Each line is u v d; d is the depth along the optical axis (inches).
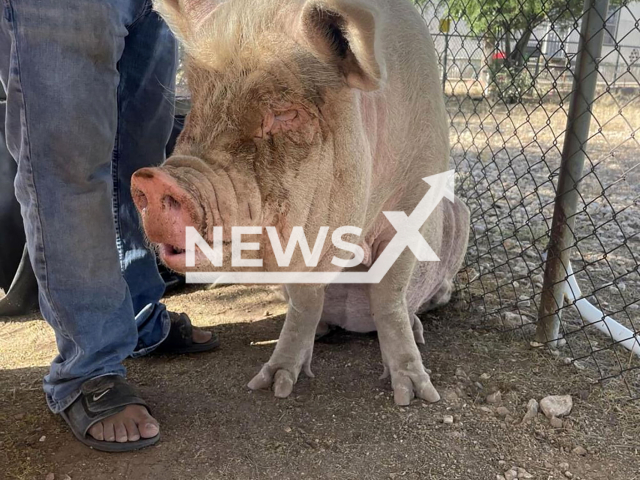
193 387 43.6
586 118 45.8
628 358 47.7
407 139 38.7
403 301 44.3
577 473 34.7
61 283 34.9
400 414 40.2
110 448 35.7
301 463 35.3
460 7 78.5
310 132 28.8
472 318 55.6
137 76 44.2
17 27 31.5
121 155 45.2
